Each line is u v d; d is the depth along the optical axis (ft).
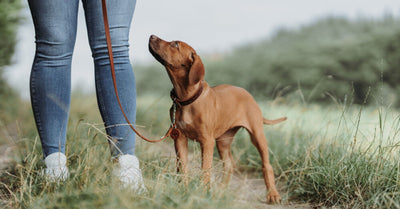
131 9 10.16
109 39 9.65
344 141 12.71
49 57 9.61
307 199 11.95
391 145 11.22
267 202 11.84
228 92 12.84
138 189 8.63
